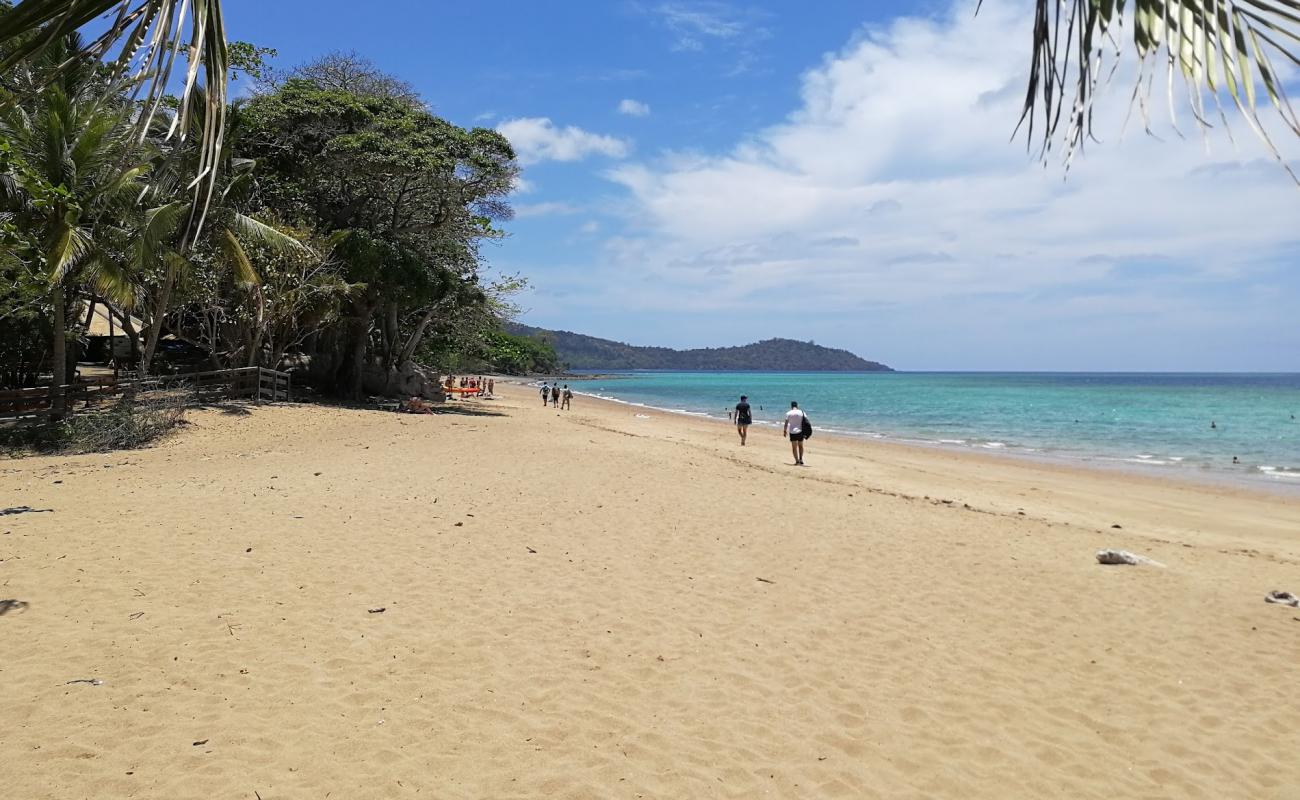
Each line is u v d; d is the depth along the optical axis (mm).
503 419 29469
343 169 30188
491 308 37250
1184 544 11633
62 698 4578
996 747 4688
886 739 4727
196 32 1900
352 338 31719
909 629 6695
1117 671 5934
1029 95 1724
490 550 8617
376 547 8445
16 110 17469
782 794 4070
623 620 6582
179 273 20938
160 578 6898
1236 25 1493
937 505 13898
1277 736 4953
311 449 17766
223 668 5145
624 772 4191
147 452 16922
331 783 3898
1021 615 7215
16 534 8195
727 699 5176
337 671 5223
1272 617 7352
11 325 21922
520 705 4918
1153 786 4328
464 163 31641
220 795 3725
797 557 9062
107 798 3643
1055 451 28219
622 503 11922
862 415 49844
